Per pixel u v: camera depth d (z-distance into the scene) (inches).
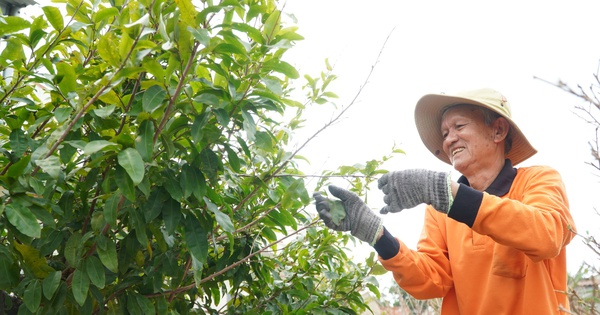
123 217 85.9
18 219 69.9
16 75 99.9
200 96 78.2
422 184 79.0
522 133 92.7
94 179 81.1
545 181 87.4
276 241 98.8
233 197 97.8
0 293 86.7
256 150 96.4
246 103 83.0
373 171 95.0
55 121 100.3
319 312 101.2
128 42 76.4
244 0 86.2
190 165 81.4
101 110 77.3
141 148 73.2
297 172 105.6
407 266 91.7
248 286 111.3
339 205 82.7
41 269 78.4
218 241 103.5
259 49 85.7
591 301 74.5
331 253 110.8
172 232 78.2
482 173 93.3
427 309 211.8
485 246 89.8
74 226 86.0
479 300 89.4
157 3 79.7
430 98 99.1
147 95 73.0
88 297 82.0
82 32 100.0
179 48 72.3
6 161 89.6
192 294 100.6
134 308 84.6
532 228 76.4
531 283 84.7
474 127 92.7
